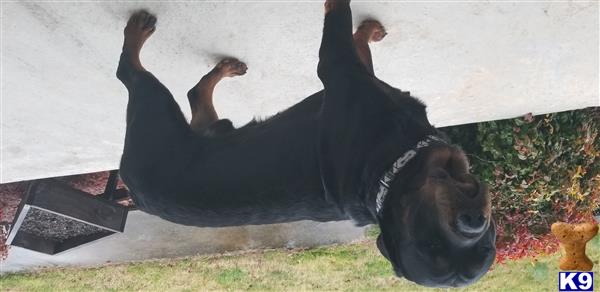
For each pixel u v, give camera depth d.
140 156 2.25
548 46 2.77
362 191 1.81
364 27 2.47
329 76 2.00
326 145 1.95
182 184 2.19
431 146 1.67
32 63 2.61
